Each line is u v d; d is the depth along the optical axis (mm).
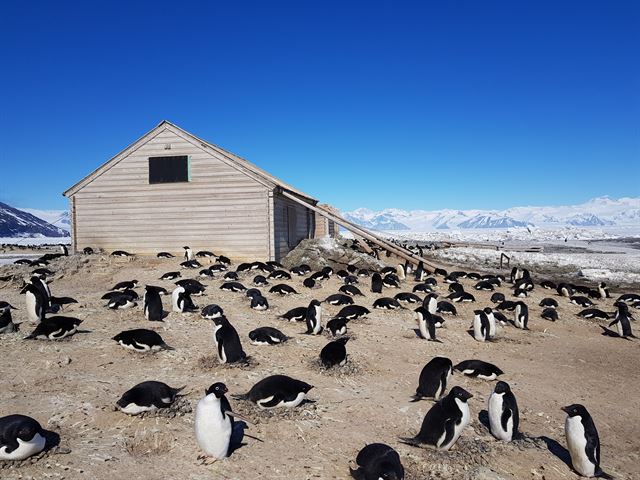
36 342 11461
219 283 20109
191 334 12812
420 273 25328
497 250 53781
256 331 12359
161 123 25875
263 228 25406
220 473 6398
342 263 26422
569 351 14352
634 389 11266
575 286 25406
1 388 8758
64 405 8094
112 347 11352
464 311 18719
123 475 6227
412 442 7414
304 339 12945
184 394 8719
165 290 17875
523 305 16906
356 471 6230
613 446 8305
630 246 84062
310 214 36969
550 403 9953
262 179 25281
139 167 26094
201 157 25750
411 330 15047
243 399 8523
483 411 9008
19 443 6273
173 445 7016
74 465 6371
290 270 23766
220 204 25656
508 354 13492
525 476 6852
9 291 18906
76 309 15000
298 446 7227
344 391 9516
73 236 26375
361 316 16016
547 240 115438
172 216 25969
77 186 26375
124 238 26219
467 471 6754
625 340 16078
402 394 9594
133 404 7703
